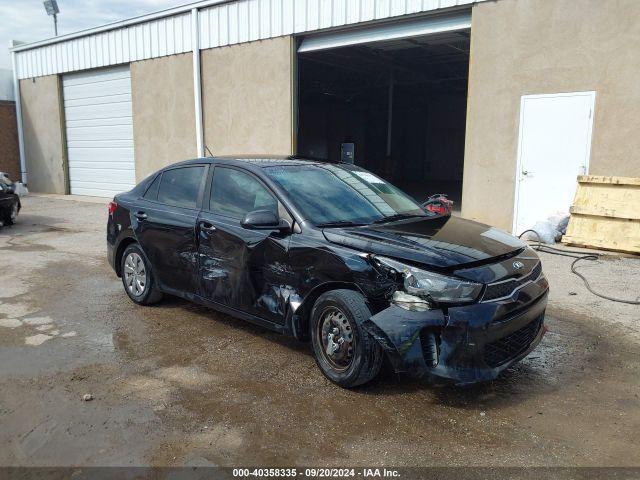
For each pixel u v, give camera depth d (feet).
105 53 54.13
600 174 28.60
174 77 48.26
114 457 9.87
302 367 13.71
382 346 11.24
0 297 19.99
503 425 11.02
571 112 29.09
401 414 11.41
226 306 15.31
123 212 18.95
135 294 18.81
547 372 13.55
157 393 12.32
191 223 16.19
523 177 31.12
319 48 39.14
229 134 45.06
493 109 31.68
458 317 11.02
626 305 18.63
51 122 61.82
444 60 63.10
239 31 42.83
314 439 10.46
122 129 55.01
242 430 10.77
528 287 12.26
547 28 29.30
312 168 16.08
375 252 12.00
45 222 39.70
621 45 27.22
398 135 100.32
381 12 34.78
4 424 11.00
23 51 63.00
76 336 15.93
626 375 13.39
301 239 13.23
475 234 13.53
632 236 25.77
